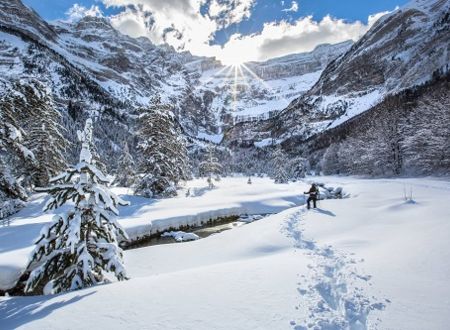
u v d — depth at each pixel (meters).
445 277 6.89
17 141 20.02
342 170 92.12
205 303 6.32
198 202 28.75
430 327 4.91
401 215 15.52
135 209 24.81
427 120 47.72
